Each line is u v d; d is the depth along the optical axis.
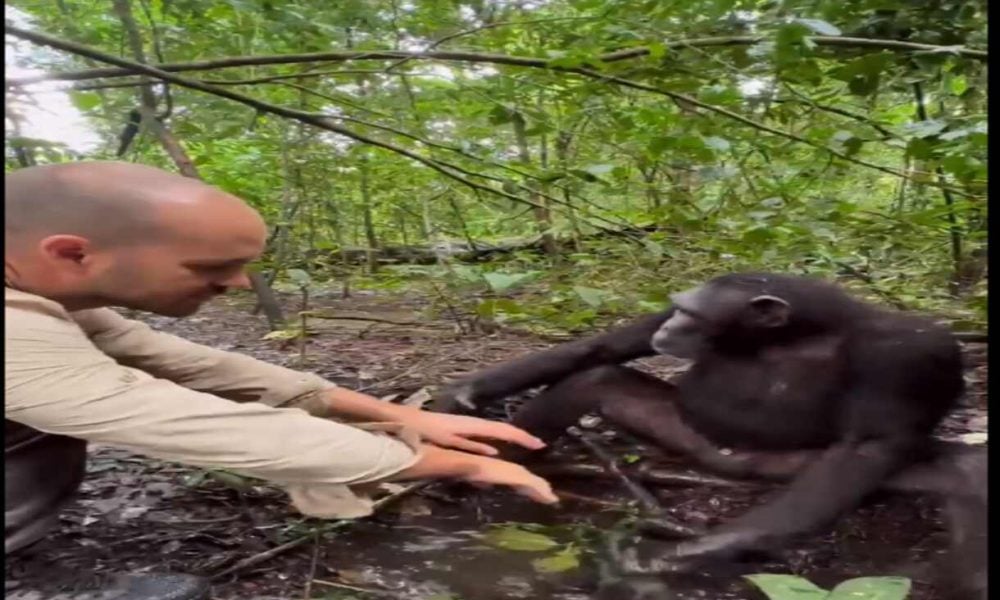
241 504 2.98
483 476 2.31
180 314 2.25
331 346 5.76
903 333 2.89
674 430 3.26
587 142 5.59
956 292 6.16
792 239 4.82
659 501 3.08
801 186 5.04
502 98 4.93
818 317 3.06
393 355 5.41
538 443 2.79
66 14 5.13
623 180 5.47
